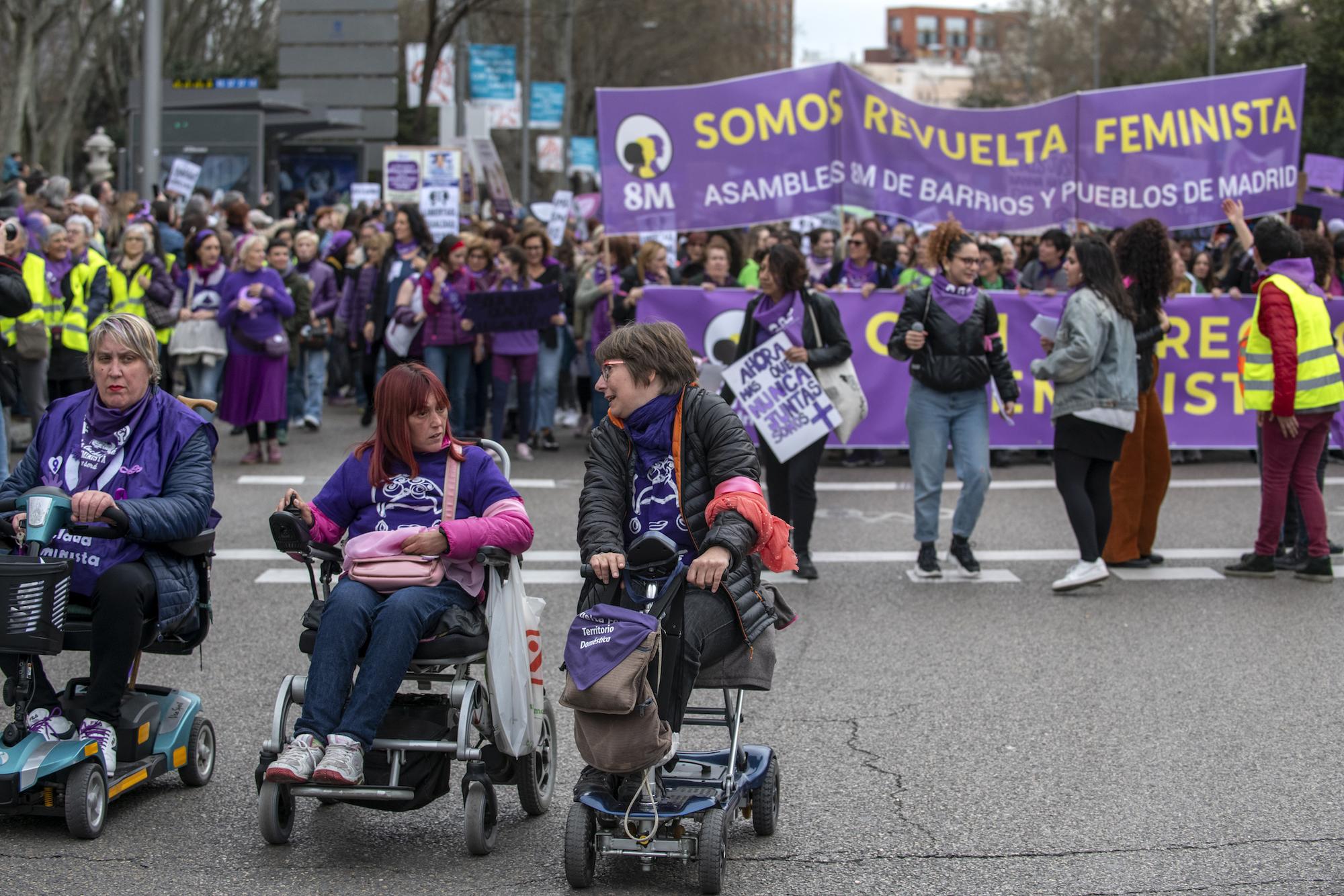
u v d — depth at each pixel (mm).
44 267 11469
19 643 4711
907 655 7320
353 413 16500
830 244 14117
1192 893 4520
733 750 4676
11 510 5059
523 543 4906
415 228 14328
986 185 12375
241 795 5398
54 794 4957
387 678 4684
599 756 4348
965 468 8828
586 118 58469
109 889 4508
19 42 29109
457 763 5867
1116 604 8359
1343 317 12742
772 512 9078
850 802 5336
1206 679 6891
